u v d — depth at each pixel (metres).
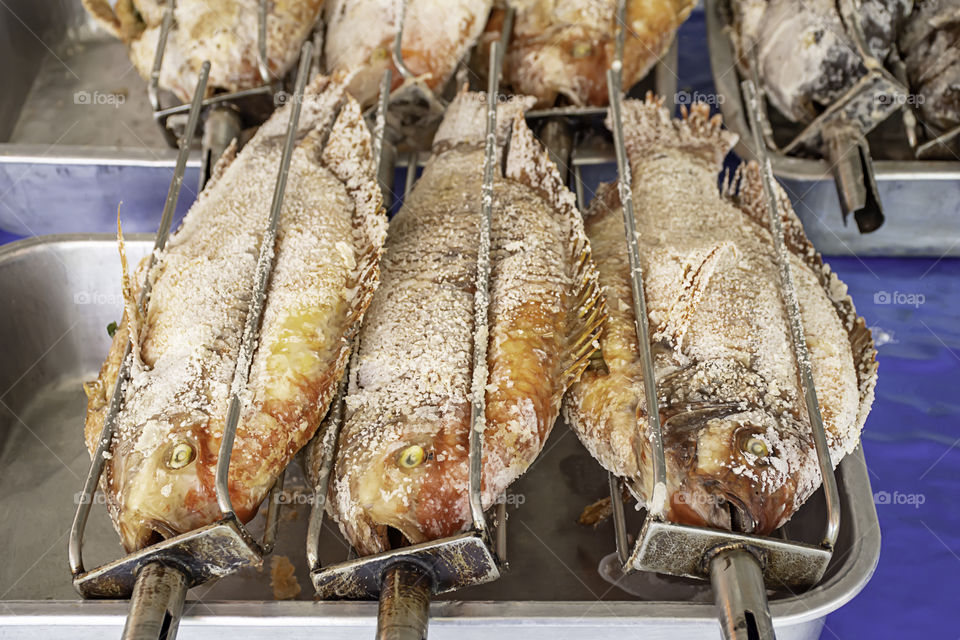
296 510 0.66
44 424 0.73
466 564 0.54
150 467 0.56
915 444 0.74
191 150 0.80
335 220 0.67
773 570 0.56
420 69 0.83
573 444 0.69
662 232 0.68
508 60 0.86
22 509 0.68
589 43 0.83
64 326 0.75
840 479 0.62
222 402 0.58
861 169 0.76
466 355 0.60
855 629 0.66
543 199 0.70
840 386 0.61
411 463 0.56
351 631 0.55
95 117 0.95
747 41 0.87
